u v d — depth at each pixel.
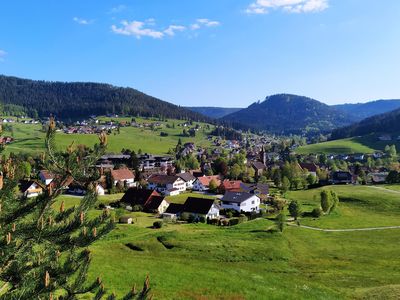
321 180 157.50
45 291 9.34
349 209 101.25
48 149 10.75
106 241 58.75
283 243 63.59
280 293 35.03
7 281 9.91
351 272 49.47
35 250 11.41
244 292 34.34
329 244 65.94
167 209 92.44
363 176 150.75
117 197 108.56
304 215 91.19
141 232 67.38
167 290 33.16
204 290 33.97
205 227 75.69
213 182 130.00
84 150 11.26
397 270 50.50
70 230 10.46
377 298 35.28
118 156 189.00
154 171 173.38
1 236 9.60
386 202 104.44
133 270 38.97
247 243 61.31
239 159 195.38
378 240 69.25
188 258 52.84
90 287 11.36
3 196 9.93
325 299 34.94
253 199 101.81
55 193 10.72
